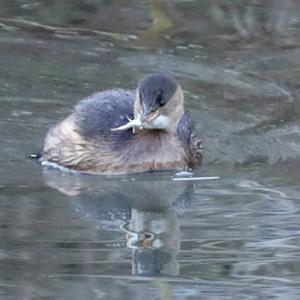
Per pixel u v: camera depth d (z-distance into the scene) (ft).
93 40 64.28
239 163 51.49
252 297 37.47
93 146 50.06
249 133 54.65
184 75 60.54
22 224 43.09
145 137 50.11
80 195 46.52
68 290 37.60
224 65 61.98
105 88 58.44
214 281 38.40
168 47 63.93
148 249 40.88
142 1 69.05
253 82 60.08
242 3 69.36
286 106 57.47
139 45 63.93
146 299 36.99
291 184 48.47
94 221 43.50
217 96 58.39
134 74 60.29
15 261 39.73
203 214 44.83
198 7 68.64
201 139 53.31
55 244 41.27
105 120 50.78
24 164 50.34
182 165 50.31
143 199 46.47
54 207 45.06
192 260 40.04
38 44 63.36
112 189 47.60
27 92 57.36
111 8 68.49
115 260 40.01
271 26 66.80
